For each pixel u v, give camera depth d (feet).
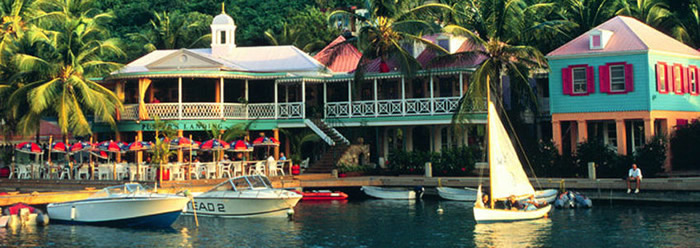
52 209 99.91
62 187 125.80
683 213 98.32
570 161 127.95
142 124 141.90
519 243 80.59
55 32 154.92
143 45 213.87
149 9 254.68
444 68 139.85
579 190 114.01
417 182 127.03
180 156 132.77
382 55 147.23
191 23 222.89
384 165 152.97
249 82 154.51
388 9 147.84
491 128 95.91
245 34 232.53
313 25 217.97
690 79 137.28
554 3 179.32
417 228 91.45
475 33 153.79
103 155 133.59
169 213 93.30
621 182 110.01
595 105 131.54
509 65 140.36
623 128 128.88
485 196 100.78
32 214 97.91
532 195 98.94
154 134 149.18
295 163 140.36
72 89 142.31
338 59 161.89
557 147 134.21
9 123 153.69
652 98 127.34
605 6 169.07
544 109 156.97
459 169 134.51
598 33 131.64
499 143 96.37
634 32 132.46
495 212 94.84
